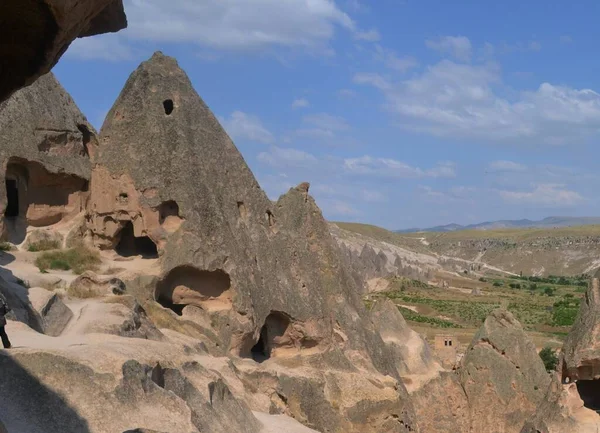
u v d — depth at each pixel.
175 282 29.62
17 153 33.12
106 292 26.64
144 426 15.38
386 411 30.59
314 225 35.31
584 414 25.97
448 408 35.97
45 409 14.69
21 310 20.66
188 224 29.30
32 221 34.19
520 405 35.16
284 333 31.61
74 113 38.00
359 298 36.31
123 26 11.88
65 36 9.95
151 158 30.02
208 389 19.44
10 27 9.69
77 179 35.62
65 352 15.84
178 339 25.92
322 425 29.42
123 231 32.06
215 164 30.95
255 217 31.75
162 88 30.73
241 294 29.20
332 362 31.70
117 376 15.70
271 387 27.97
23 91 34.41
